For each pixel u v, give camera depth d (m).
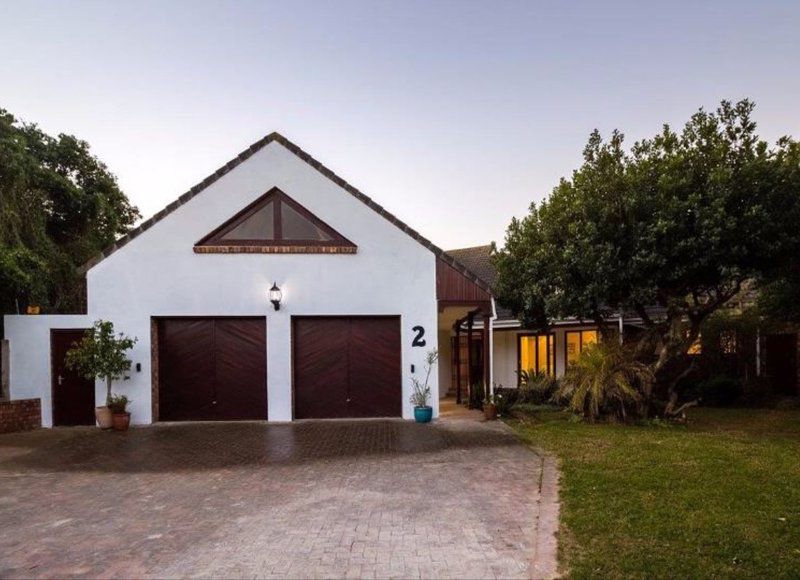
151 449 8.12
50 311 13.09
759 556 3.74
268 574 3.60
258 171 10.91
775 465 6.52
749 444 7.94
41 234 12.36
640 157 10.06
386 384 11.01
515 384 17.11
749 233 8.88
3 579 3.60
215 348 10.78
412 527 4.48
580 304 10.22
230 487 5.92
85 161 16.08
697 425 10.41
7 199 11.27
